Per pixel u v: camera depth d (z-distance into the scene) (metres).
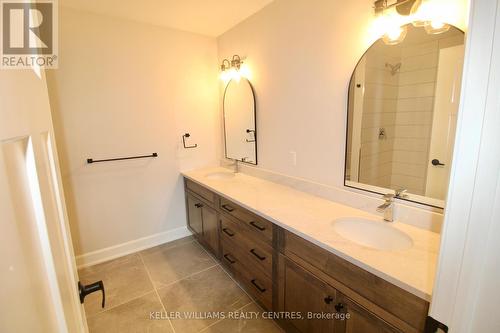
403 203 1.36
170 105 2.63
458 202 0.41
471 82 0.37
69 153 2.19
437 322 0.47
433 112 1.23
